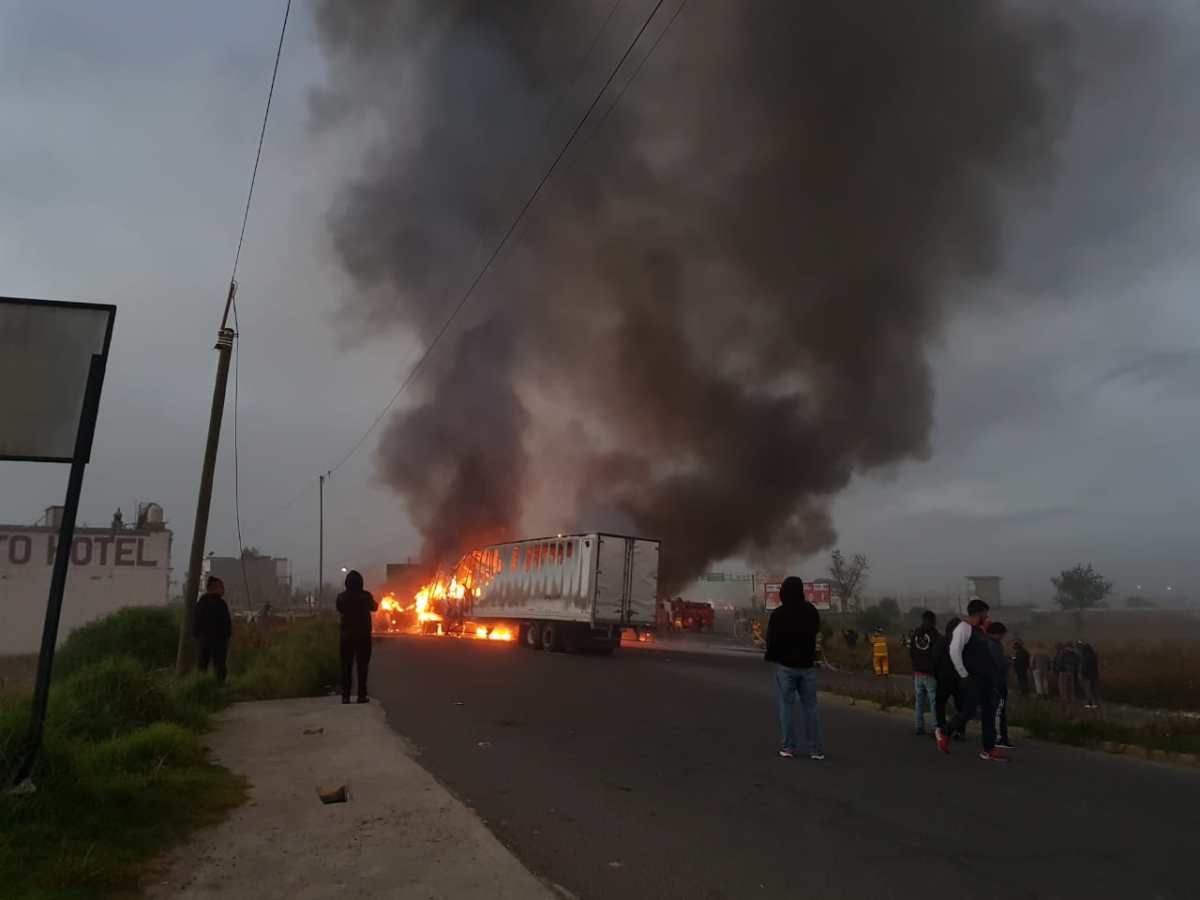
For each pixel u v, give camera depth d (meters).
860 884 4.55
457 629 31.95
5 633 31.56
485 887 4.15
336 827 5.10
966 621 8.81
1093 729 10.15
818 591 35.56
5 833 4.29
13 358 5.46
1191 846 5.45
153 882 4.07
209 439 14.48
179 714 8.30
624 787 6.54
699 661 21.75
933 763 8.09
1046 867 4.94
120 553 33.41
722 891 4.38
